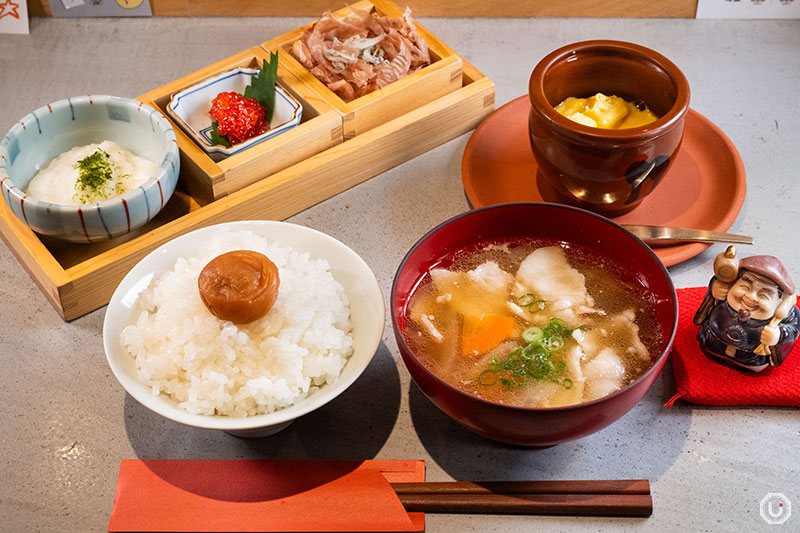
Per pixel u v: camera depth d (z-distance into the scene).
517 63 0.77
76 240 0.61
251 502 0.54
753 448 0.56
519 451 0.56
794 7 0.79
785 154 0.70
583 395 0.53
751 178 0.68
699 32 0.79
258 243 0.58
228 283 0.53
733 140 0.71
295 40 0.73
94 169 0.62
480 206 0.65
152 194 0.61
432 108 0.69
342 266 0.58
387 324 0.61
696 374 0.57
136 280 0.57
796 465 0.55
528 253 0.59
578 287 0.57
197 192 0.67
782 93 0.74
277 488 0.54
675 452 0.56
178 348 0.54
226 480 0.55
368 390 0.59
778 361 0.56
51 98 0.74
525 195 0.66
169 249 0.58
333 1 0.81
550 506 0.54
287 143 0.65
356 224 0.67
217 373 0.53
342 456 0.56
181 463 0.56
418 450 0.56
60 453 0.56
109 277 0.62
